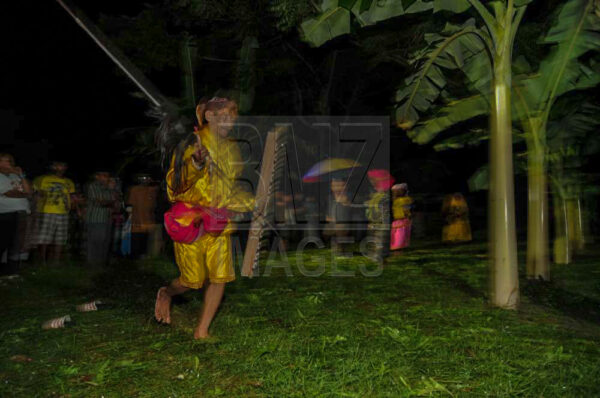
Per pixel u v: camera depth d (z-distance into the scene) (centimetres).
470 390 369
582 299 659
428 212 2205
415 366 416
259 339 488
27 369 427
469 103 790
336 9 666
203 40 1598
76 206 1195
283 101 1891
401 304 652
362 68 1852
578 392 357
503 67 646
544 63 746
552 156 981
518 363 419
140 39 1469
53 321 559
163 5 1554
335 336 500
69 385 391
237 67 1491
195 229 475
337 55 1808
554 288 732
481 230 2014
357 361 416
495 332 509
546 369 405
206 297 502
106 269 990
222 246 495
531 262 850
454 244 1506
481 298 683
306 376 392
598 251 1258
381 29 922
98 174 1100
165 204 1202
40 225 1057
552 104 859
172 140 495
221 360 435
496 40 645
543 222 845
